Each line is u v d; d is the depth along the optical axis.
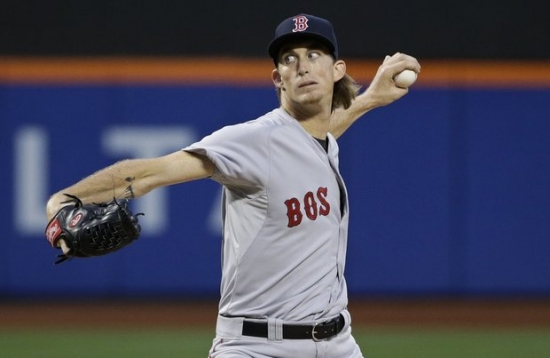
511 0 43.12
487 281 43.28
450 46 42.97
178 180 12.83
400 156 42.94
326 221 14.07
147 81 42.25
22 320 38.22
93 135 42.12
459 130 43.12
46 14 42.28
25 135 42.00
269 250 13.73
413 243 43.00
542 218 43.47
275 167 13.55
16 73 41.94
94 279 42.41
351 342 14.74
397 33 42.72
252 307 13.91
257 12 42.69
